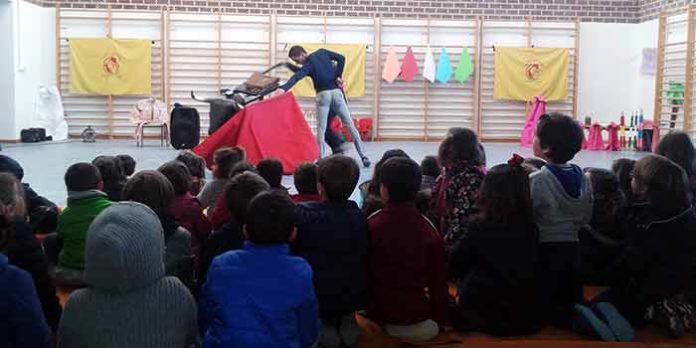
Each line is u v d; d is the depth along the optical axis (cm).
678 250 262
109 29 1197
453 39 1241
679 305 274
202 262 267
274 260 210
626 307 275
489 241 260
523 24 1241
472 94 1252
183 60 1220
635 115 1255
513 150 1091
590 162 950
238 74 1230
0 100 1097
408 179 259
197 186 414
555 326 276
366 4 1223
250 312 202
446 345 254
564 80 1230
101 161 365
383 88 1248
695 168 329
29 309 184
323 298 251
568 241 271
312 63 765
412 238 259
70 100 1209
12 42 1091
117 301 191
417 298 261
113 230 188
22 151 966
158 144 1109
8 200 245
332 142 820
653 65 1198
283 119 704
